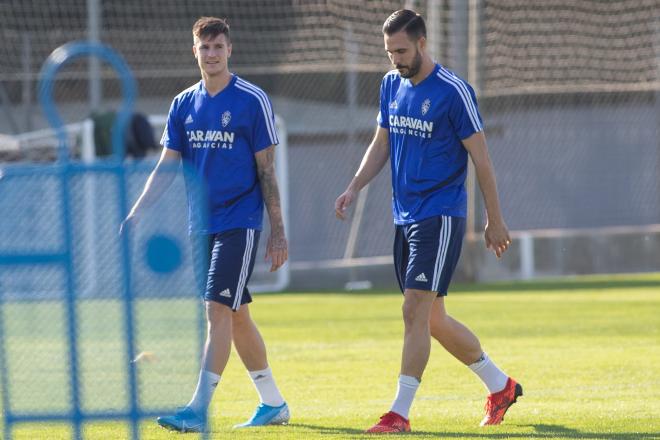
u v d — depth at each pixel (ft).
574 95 230.07
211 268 64.49
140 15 213.25
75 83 224.94
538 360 97.81
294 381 87.61
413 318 63.46
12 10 207.21
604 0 214.28
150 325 42.88
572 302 154.20
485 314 139.95
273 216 65.82
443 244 63.57
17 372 59.88
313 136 232.32
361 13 201.67
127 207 41.65
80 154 174.60
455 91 63.10
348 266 193.98
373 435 60.75
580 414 68.90
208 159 65.26
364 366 96.53
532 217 230.27
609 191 231.71
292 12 215.92
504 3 208.64
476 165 63.82
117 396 55.83
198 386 62.03
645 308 144.66
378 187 220.02
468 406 73.72
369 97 234.38
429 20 185.06
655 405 72.64
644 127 229.86
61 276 41.55
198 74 211.82
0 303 42.93
